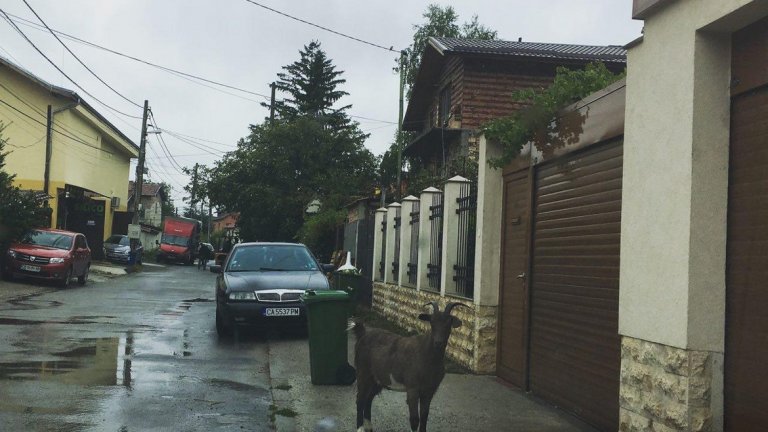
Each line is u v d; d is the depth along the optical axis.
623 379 5.71
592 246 6.62
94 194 40.81
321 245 27.22
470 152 23.95
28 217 22.80
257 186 39.06
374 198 20.20
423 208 12.51
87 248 24.78
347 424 6.50
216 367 9.42
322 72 57.25
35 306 16.31
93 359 9.57
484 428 6.41
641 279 5.44
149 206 83.62
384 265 16.75
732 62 4.86
